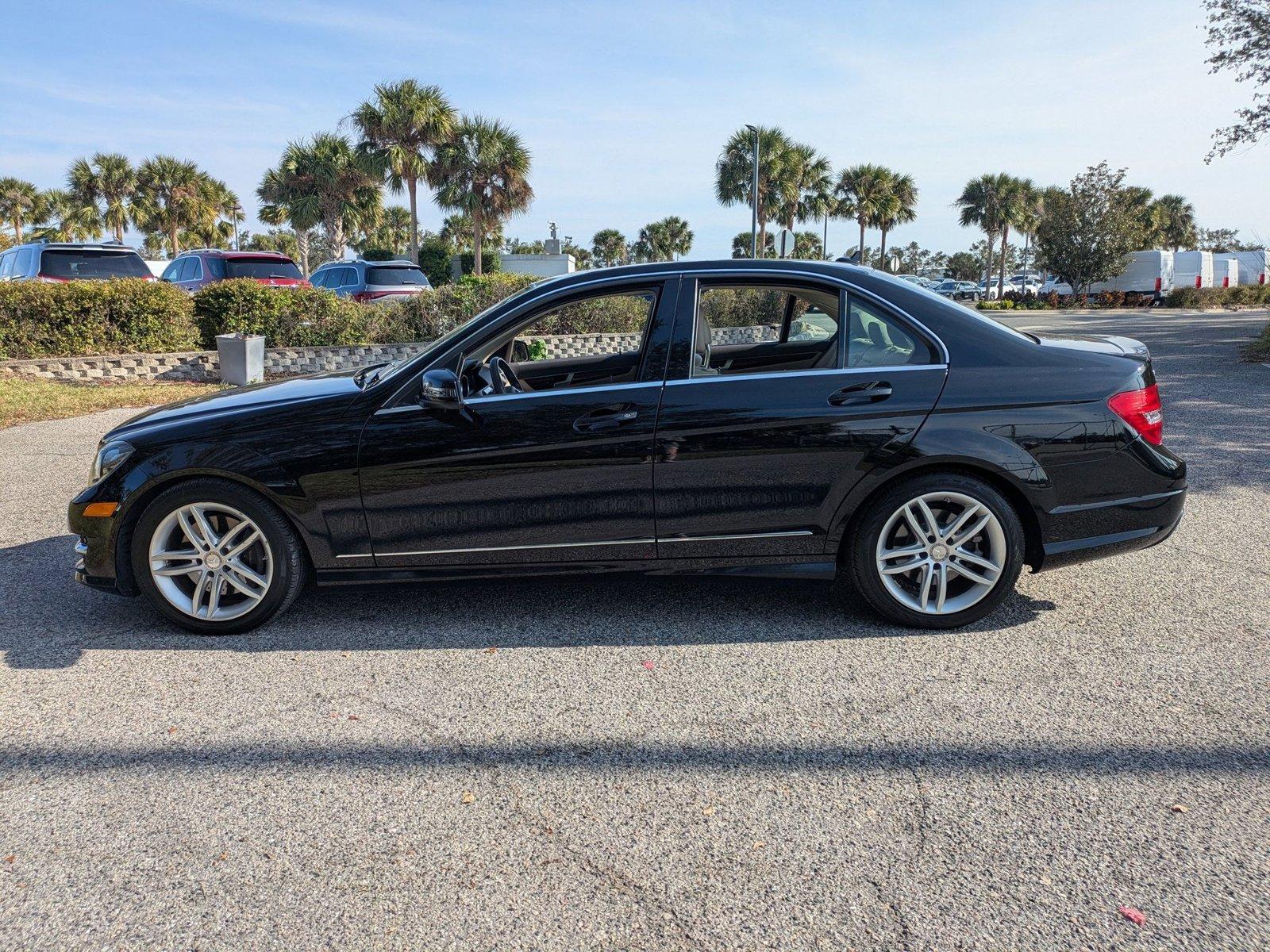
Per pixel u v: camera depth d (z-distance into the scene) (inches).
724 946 77.9
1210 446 284.0
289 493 142.6
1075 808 97.3
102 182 1887.3
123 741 114.9
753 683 129.0
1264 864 87.2
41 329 503.2
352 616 157.9
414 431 142.3
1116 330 814.5
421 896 85.0
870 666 134.1
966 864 88.4
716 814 97.6
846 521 143.1
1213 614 151.8
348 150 1521.9
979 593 144.2
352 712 122.3
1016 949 76.8
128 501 144.3
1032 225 2198.6
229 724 119.0
